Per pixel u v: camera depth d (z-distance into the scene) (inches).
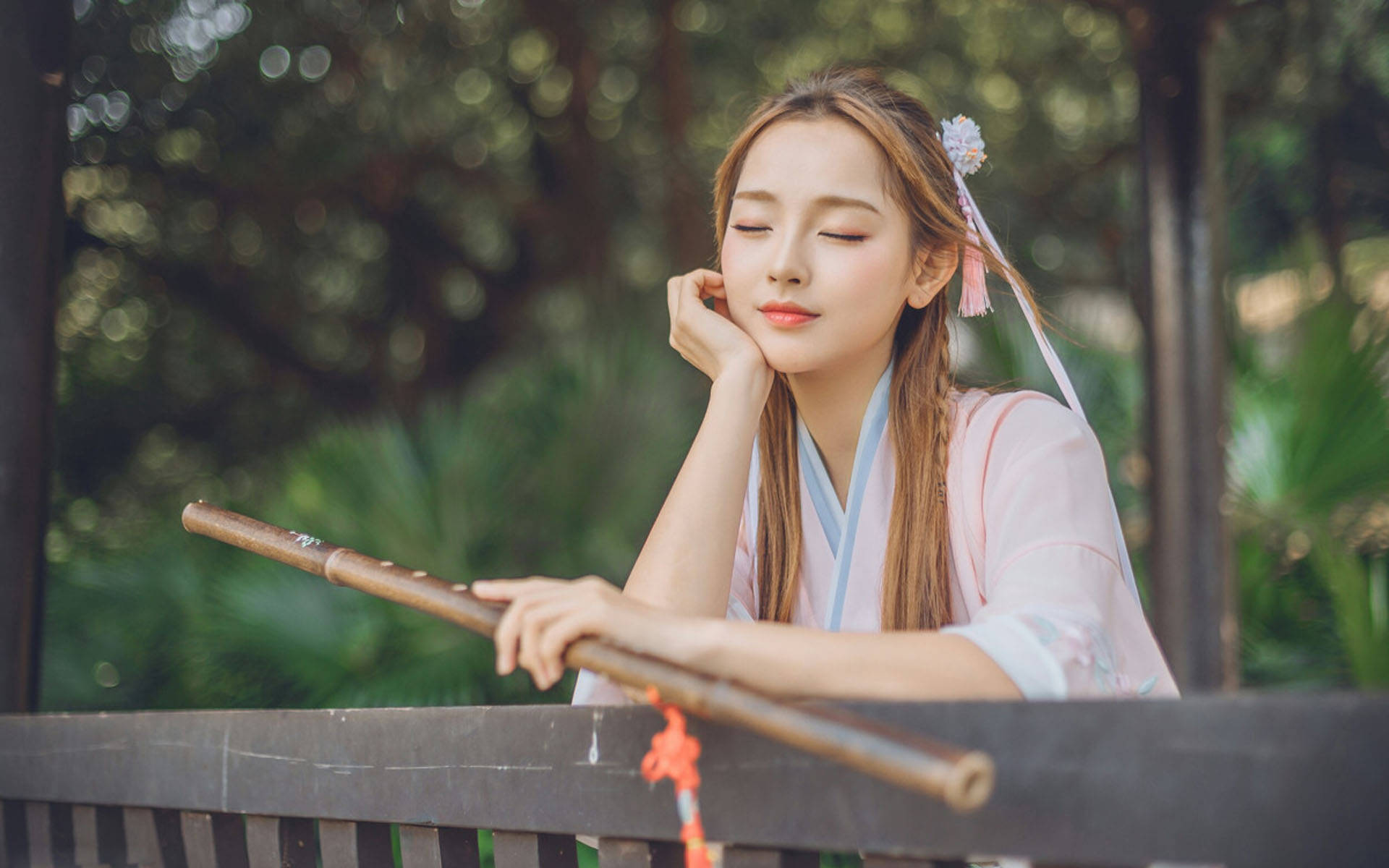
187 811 61.4
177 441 310.0
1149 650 48.9
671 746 38.0
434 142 284.4
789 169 53.5
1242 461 189.5
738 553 62.3
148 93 256.2
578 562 185.9
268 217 286.5
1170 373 159.2
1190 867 33.8
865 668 39.1
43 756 69.0
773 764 39.5
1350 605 172.1
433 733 49.8
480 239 318.3
